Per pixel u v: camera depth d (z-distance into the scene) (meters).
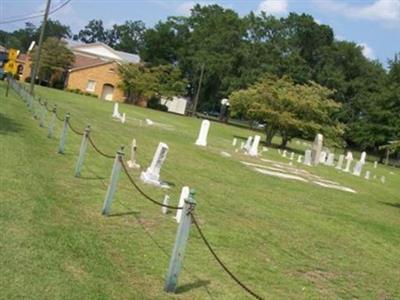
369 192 26.38
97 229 9.55
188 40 99.06
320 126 45.34
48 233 8.62
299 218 14.64
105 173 15.02
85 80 78.94
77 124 28.38
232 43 94.12
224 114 86.19
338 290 8.94
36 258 7.46
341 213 17.05
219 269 8.77
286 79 49.59
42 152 16.22
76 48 91.94
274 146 47.97
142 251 8.80
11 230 8.36
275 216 14.21
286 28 99.81
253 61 90.19
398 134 71.00
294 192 19.75
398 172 55.66
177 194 14.39
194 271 8.44
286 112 44.94
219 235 10.92
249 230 11.89
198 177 18.69
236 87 86.44
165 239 9.69
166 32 96.75
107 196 10.60
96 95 78.88
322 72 92.69
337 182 27.67
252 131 68.56
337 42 100.38
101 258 8.08
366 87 91.00
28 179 12.08
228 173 21.34
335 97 92.31
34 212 9.61
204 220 12.05
